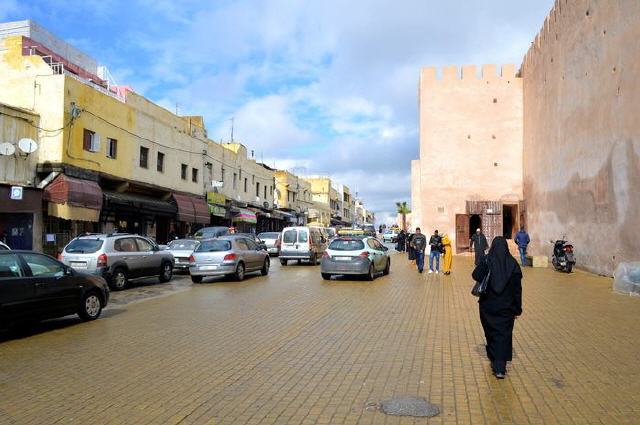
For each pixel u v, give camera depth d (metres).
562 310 11.25
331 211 78.44
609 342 8.13
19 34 25.77
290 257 25.42
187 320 10.34
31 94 20.48
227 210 37.56
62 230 20.64
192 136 32.59
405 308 11.73
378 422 4.84
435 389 5.80
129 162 25.28
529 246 28.97
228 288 16.03
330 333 8.92
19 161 19.11
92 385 6.05
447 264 20.31
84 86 21.61
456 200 31.84
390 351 7.59
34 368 6.86
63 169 20.02
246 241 19.48
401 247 40.12
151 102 27.75
